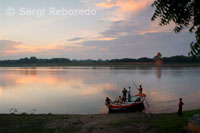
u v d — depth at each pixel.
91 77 66.88
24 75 80.69
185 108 20.48
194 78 58.25
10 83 49.53
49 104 24.23
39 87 41.25
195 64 187.12
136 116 15.48
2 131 10.84
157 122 11.74
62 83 48.69
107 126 11.84
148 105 22.25
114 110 19.84
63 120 14.06
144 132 9.84
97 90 35.44
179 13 3.94
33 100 26.92
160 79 56.97
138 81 51.66
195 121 6.57
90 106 22.89
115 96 29.25
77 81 53.25
